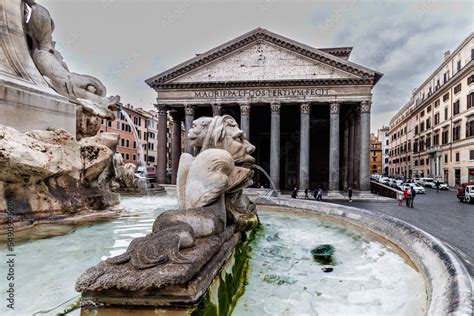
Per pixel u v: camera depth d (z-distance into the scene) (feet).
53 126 15.79
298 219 15.79
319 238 11.91
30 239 10.97
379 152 337.93
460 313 4.35
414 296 6.57
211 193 8.94
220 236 8.14
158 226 7.61
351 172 115.96
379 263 8.85
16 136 12.35
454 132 139.64
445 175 149.69
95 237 11.35
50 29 19.20
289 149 137.90
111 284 5.45
